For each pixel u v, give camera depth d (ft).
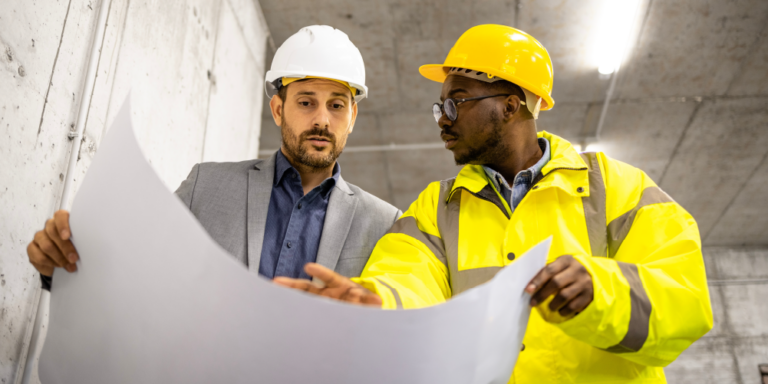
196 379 2.21
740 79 15.10
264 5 12.58
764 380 24.02
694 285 2.89
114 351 2.36
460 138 4.05
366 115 16.92
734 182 20.38
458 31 13.35
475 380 2.47
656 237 3.19
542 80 4.13
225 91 9.93
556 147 4.04
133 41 6.03
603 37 13.56
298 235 4.48
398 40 13.66
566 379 3.11
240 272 1.98
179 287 2.12
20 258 3.98
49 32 4.39
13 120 3.92
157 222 2.10
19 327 3.95
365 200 4.99
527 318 2.68
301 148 4.70
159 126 6.88
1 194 3.77
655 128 17.39
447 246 3.71
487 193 3.89
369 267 3.71
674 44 13.89
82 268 2.46
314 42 4.94
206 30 8.88
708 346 25.00
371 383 2.18
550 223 3.48
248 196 4.53
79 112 4.80
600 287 2.65
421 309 2.04
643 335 2.76
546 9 12.80
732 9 12.80
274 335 2.07
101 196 2.28
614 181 3.61
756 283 25.34
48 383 2.66
